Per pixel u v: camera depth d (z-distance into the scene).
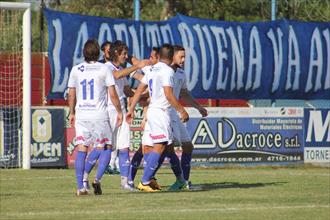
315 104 56.16
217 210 26.12
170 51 31.50
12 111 48.00
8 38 49.25
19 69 48.75
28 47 46.81
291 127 52.16
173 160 33.03
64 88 48.25
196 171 46.75
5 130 47.62
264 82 53.12
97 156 30.47
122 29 49.78
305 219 24.34
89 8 73.25
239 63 52.44
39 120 47.66
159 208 26.45
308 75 54.09
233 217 24.47
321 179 40.50
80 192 30.52
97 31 49.03
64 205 27.14
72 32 48.31
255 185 36.31
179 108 30.97
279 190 33.78
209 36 51.81
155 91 31.61
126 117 33.28
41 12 51.94
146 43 50.34
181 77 33.94
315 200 29.83
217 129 50.56
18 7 46.59
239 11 75.38
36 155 47.53
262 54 52.97
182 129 33.88
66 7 73.56
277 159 51.75
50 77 48.00
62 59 48.09
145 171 32.28
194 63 51.41
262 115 51.53
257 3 72.94
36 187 34.56
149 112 31.81
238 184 36.84
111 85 30.05
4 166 47.41
